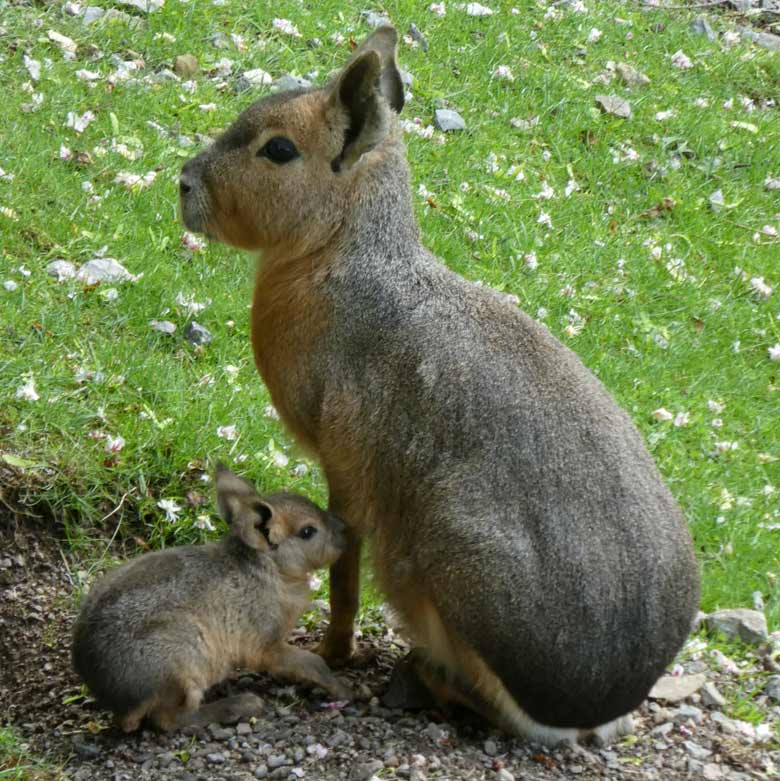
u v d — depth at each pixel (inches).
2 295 485.4
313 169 369.1
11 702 369.7
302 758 329.1
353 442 355.6
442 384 344.5
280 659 352.5
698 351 584.4
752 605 448.1
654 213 675.4
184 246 547.2
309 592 356.2
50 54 632.4
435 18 755.4
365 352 357.1
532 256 598.9
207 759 329.4
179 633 329.7
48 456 426.3
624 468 337.4
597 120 718.5
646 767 344.5
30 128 576.1
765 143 749.3
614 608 324.8
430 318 355.6
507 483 331.9
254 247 385.4
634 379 552.4
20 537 414.3
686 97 773.3
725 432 542.9
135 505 428.5
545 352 353.7
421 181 630.5
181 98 629.9
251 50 680.4
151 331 499.2
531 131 701.9
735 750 357.7
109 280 510.3
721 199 698.8
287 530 346.6
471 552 329.4
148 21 676.7
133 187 567.5
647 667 330.3
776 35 906.7
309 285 367.9
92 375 458.9
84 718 354.9
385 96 395.2
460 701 354.0
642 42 818.2
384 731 342.3
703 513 482.9
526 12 796.0
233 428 447.5
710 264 654.5
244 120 378.6
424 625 350.6
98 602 331.3
